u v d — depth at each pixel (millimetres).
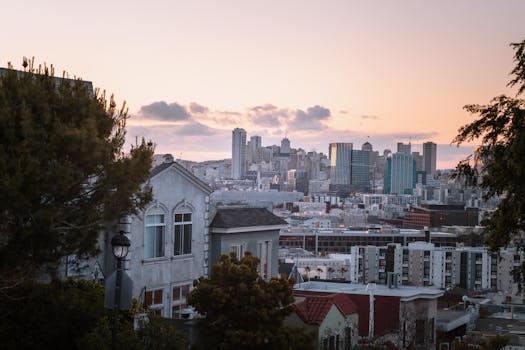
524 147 24250
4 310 30516
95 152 26719
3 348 29781
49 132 26625
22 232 25500
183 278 43344
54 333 30359
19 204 24766
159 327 30703
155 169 41656
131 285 26359
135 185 28656
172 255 42594
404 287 61500
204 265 45000
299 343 35344
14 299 28688
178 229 43219
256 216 49125
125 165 28297
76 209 27516
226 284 35469
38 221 26188
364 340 48062
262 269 49562
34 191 25125
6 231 25781
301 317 42438
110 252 39312
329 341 43781
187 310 40594
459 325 66750
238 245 47281
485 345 39531
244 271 35344
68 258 36375
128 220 38906
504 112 25750
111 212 27859
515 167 24250
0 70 33000
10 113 26078
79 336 30703
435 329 58594
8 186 24359
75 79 29328
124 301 26344
